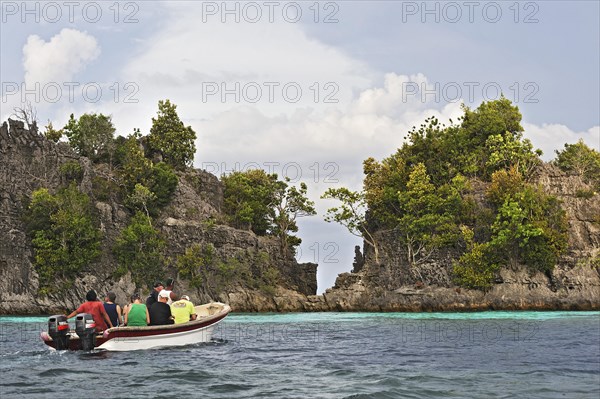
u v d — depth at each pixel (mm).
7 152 74250
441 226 71812
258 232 88250
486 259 69812
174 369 19875
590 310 67750
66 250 70312
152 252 74500
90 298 24375
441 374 19188
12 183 72875
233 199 87125
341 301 74062
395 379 18266
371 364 21578
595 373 19188
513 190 71750
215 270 76188
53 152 77562
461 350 25906
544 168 77062
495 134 79750
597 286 69062
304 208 87812
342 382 17875
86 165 78062
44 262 69812
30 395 15891
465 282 69750
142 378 18219
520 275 70000
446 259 72312
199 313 32406
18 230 71000
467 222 73562
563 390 16531
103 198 77500
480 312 65500
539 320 49062
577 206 73812
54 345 23562
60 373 18969
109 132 85188
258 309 75062
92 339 23234
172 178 81000
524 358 22859
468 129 81375
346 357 23672
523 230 68500
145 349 24531
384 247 76625
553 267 69688
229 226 82188
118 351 23797
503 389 16703
